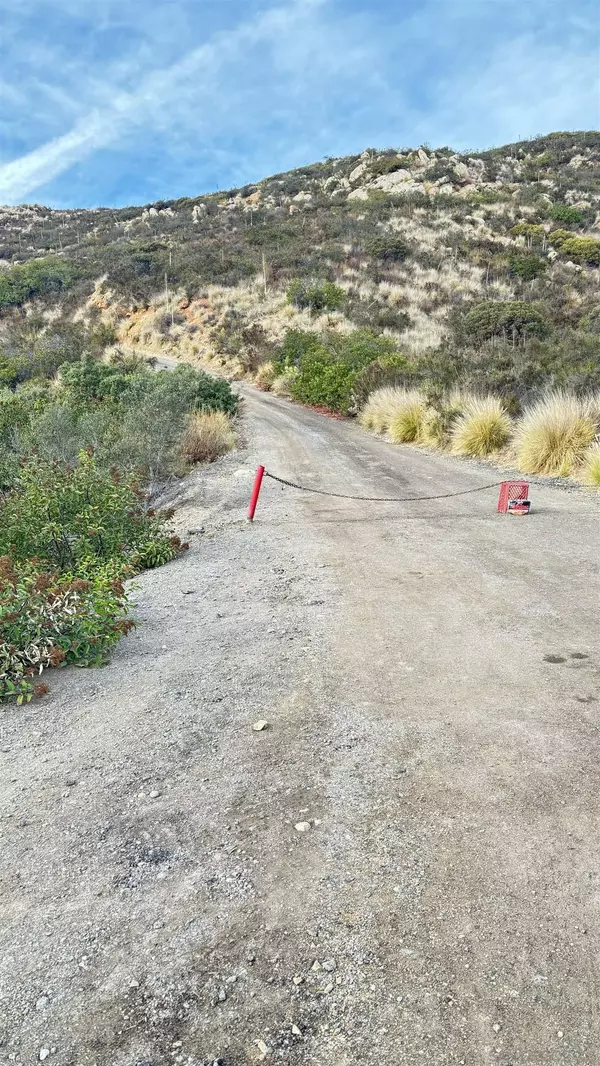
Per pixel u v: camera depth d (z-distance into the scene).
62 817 2.86
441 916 2.16
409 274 42.94
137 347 41.12
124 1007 1.91
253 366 34.00
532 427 11.61
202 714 3.73
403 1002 1.86
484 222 52.03
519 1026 1.77
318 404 24.72
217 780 3.06
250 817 2.76
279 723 3.56
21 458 12.74
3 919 2.29
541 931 2.08
